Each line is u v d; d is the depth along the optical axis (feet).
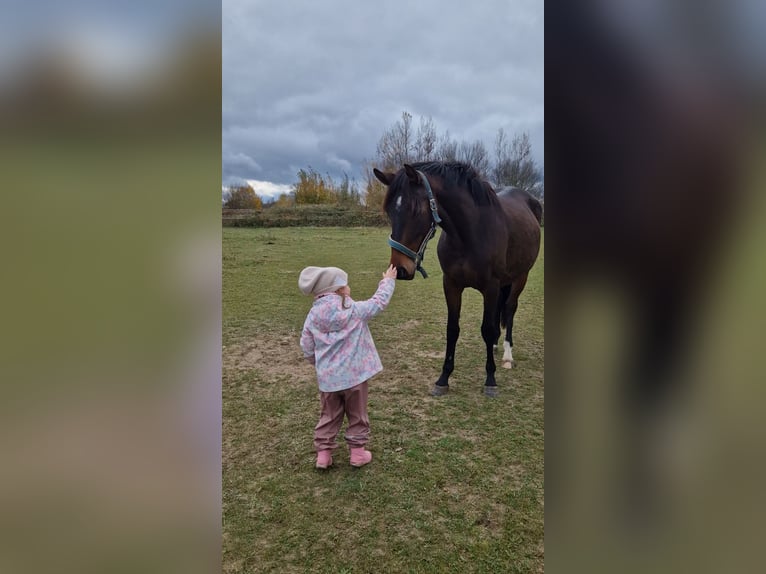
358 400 6.65
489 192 8.57
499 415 8.33
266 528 5.51
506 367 10.65
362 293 18.51
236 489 6.28
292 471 6.71
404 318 15.11
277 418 8.36
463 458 6.93
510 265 9.70
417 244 7.77
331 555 5.08
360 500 6.01
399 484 6.33
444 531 5.41
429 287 20.07
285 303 17.10
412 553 5.08
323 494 6.15
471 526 5.49
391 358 11.35
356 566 4.91
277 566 4.92
